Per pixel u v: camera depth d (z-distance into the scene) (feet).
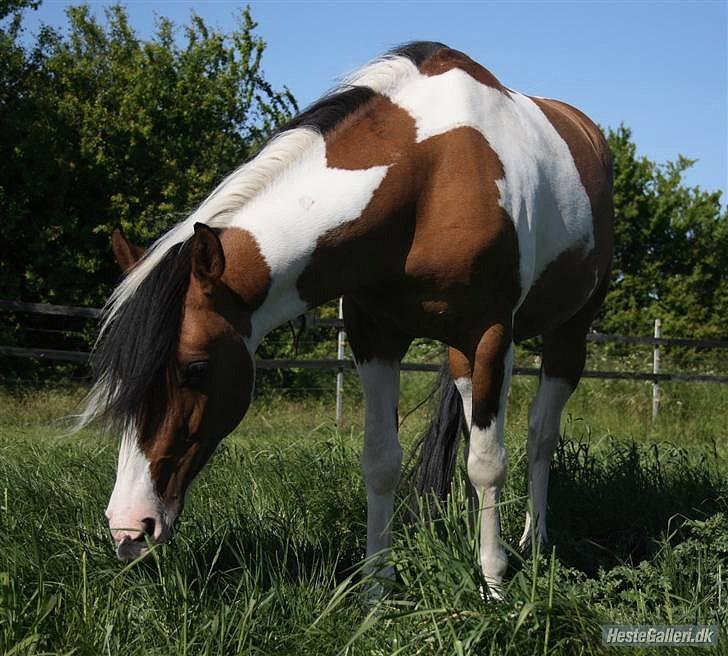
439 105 10.55
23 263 46.57
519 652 8.03
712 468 17.06
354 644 8.55
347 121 10.19
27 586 9.26
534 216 11.18
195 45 52.01
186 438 9.15
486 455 10.54
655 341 34.09
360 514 12.87
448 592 8.66
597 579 11.69
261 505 12.94
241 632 8.30
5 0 50.31
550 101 14.49
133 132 47.24
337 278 10.12
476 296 10.39
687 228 75.66
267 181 9.92
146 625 8.86
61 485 12.99
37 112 47.11
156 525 8.89
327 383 43.45
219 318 9.30
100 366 8.71
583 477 15.08
